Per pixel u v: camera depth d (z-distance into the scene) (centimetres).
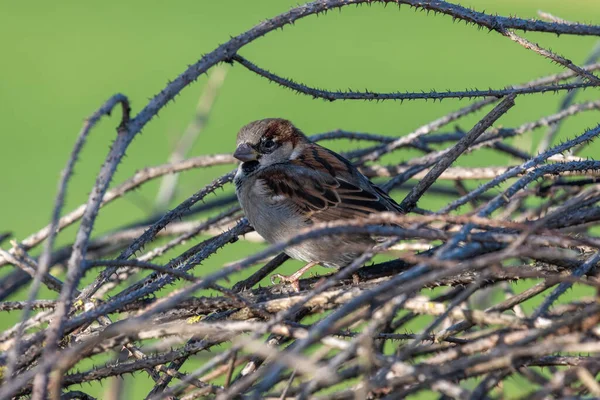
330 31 3775
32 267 830
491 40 3538
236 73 3106
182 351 651
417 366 566
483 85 2709
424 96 776
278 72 3022
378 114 2527
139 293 648
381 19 4009
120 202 2223
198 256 775
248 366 677
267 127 1069
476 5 4025
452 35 3656
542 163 801
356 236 920
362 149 1104
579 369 518
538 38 3219
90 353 631
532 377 589
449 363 575
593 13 3756
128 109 630
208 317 714
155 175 1054
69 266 584
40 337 626
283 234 1029
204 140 2386
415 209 905
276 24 734
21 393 627
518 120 2202
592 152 1831
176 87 677
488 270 584
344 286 732
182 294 555
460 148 844
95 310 609
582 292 1185
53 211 554
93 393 1180
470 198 718
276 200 1023
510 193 684
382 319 543
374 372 588
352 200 1002
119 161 628
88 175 2381
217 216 945
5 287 1007
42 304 743
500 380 550
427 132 1006
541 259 674
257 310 670
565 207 755
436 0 784
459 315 608
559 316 678
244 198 1042
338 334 665
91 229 600
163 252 880
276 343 683
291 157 1060
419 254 785
